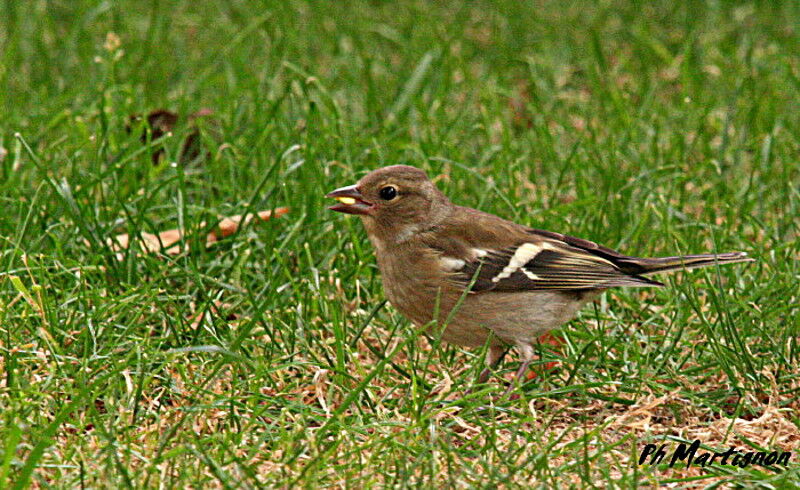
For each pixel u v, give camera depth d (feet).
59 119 46.32
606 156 47.67
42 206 39.19
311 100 49.19
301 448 26.30
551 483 25.55
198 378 30.22
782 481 25.46
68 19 63.52
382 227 32.78
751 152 50.01
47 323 31.30
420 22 62.44
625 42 63.52
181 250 37.01
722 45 59.72
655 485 25.84
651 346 33.60
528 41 62.59
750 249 39.52
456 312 31.94
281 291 34.91
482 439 28.78
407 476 24.89
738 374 31.96
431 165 44.86
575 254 32.60
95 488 24.47
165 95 52.31
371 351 33.04
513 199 42.55
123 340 31.53
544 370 32.76
